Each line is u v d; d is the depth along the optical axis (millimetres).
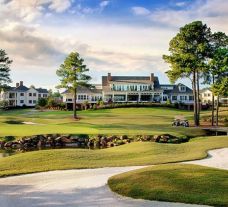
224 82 55812
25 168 22672
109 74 127812
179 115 83688
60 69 74312
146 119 72125
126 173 18906
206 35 60844
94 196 15172
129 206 13641
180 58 59469
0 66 70438
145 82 123938
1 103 136000
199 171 18406
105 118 74938
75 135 44594
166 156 27250
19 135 44000
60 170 21656
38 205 14016
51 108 113000
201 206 13617
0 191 16438
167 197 14492
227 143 35094
